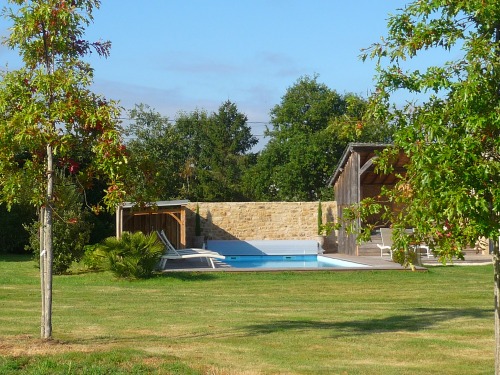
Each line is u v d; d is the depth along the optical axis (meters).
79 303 13.02
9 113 8.03
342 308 12.45
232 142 54.50
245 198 47.34
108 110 7.79
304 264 25.84
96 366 7.10
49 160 8.13
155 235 17.86
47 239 8.38
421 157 5.48
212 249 29.20
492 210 5.57
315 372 7.24
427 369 7.48
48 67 8.30
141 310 12.06
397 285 15.95
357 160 25.64
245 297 14.03
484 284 16.02
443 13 6.04
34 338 8.74
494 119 5.40
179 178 45.25
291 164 42.81
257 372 7.17
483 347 8.73
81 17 8.09
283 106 48.03
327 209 30.09
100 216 32.16
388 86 6.24
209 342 8.86
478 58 5.64
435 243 5.92
